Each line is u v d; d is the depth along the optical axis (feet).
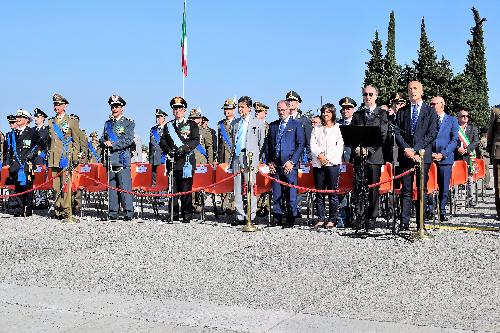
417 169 30.27
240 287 20.47
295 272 22.53
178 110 37.88
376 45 166.20
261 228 34.73
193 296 19.38
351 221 34.60
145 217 41.63
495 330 15.39
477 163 47.93
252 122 36.45
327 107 34.17
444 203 35.86
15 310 17.94
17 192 42.88
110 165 39.55
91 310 17.83
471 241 28.22
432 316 16.72
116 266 24.39
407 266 23.07
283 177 35.29
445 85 141.79
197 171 38.47
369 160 33.45
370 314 17.01
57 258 26.37
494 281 20.62
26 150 42.50
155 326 16.20
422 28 144.87
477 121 144.97
